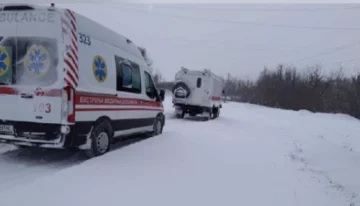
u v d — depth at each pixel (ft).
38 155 19.75
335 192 15.99
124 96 22.30
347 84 126.41
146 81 27.17
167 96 127.75
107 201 11.59
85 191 12.38
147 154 19.51
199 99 56.90
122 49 22.58
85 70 17.65
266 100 147.43
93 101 18.24
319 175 19.75
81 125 17.21
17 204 10.89
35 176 15.51
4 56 16.98
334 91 128.26
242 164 19.51
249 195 13.78
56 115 16.19
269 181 16.42
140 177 14.71
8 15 16.98
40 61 16.55
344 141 42.86
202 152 21.76
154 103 28.76
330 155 27.53
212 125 44.55
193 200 12.46
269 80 148.97
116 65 21.26
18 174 15.70
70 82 16.29
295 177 18.03
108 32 20.76
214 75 61.41
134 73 24.44
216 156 20.95
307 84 134.31
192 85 57.16
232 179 15.96
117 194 12.33
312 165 23.12
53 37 16.35
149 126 28.07
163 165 17.26
